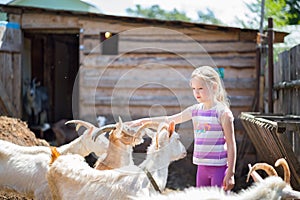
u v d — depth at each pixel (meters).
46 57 16.28
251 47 10.82
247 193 3.00
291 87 7.32
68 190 4.05
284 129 4.88
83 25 11.16
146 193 3.77
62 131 12.73
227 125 4.36
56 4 12.30
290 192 2.95
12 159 5.63
